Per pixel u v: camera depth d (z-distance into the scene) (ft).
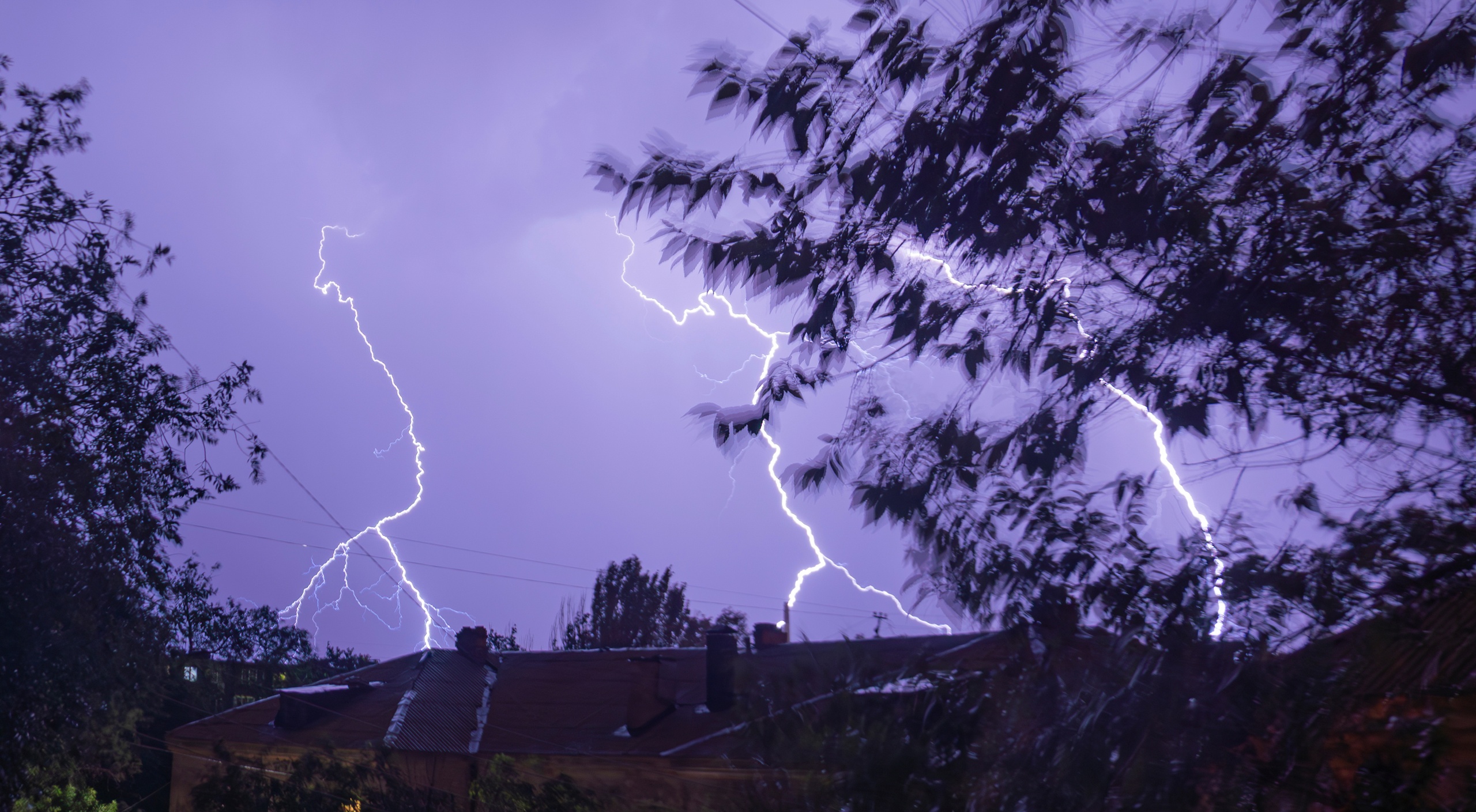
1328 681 8.62
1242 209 11.43
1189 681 9.30
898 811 9.30
